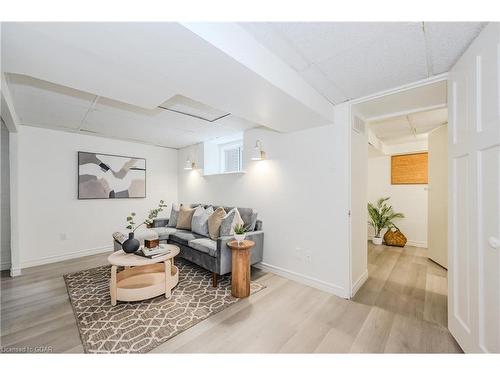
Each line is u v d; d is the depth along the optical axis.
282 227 2.88
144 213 4.51
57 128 3.38
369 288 2.49
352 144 2.35
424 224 4.41
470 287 1.36
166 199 4.88
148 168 4.59
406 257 3.67
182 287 2.50
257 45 1.40
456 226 1.54
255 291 2.41
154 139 4.16
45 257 3.34
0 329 1.59
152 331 1.70
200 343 1.58
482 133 1.22
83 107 2.59
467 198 1.40
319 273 2.49
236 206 3.59
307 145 2.62
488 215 1.19
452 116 1.60
